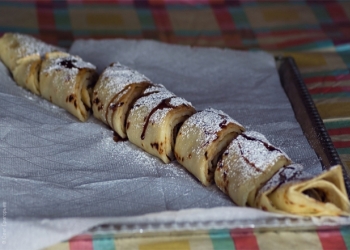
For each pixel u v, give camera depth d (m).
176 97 0.86
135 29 1.16
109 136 0.88
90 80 0.93
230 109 0.93
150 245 0.72
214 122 0.81
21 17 1.16
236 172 0.77
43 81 0.93
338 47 1.11
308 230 0.74
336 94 0.99
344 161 0.86
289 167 0.75
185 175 0.82
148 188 0.79
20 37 1.00
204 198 0.78
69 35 1.12
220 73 1.01
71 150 0.85
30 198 0.77
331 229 0.74
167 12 1.21
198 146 0.80
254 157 0.77
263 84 0.99
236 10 1.22
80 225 0.71
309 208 0.72
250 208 0.73
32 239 0.71
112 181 0.80
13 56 0.97
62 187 0.79
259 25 1.18
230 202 0.77
